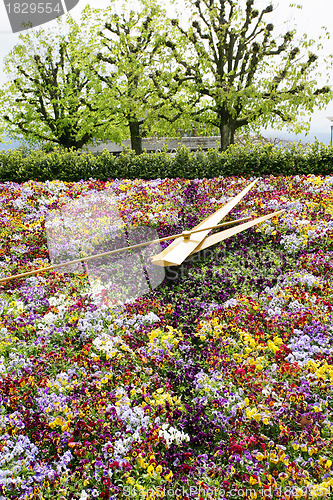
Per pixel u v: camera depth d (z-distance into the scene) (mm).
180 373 3895
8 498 2854
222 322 4566
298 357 3924
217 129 18484
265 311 4730
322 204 7961
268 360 4016
